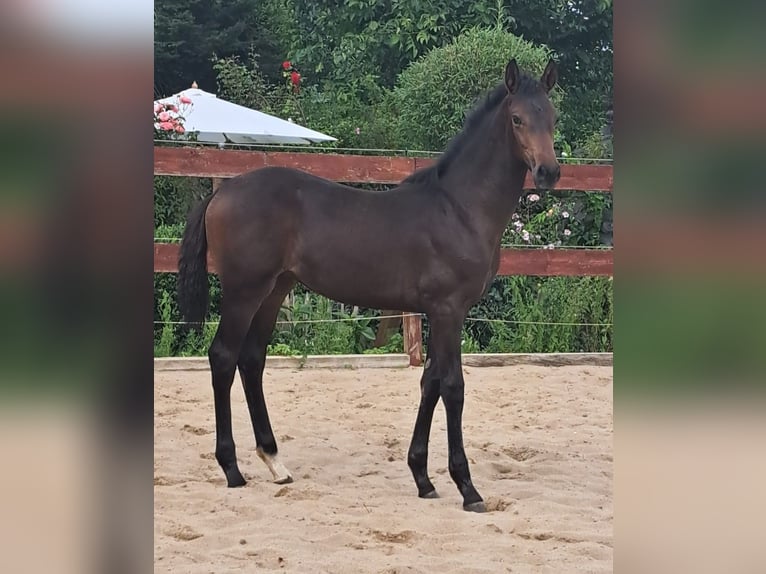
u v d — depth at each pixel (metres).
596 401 6.28
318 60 15.17
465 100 10.18
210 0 15.55
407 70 11.43
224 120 8.38
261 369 4.45
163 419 5.46
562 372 7.20
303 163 7.05
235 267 4.23
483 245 4.12
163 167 6.75
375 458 4.84
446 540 3.42
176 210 7.95
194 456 4.73
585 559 3.16
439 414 5.86
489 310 8.30
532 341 7.85
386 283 4.18
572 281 8.08
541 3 14.75
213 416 5.60
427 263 4.11
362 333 7.66
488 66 10.23
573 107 14.97
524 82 4.05
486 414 5.89
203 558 3.13
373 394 6.31
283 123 8.66
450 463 3.96
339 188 4.35
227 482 4.22
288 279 4.50
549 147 3.91
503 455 4.88
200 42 15.03
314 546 3.30
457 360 4.07
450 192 4.17
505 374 7.07
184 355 7.18
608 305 8.02
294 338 7.45
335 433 5.32
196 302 4.40
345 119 11.02
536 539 3.46
